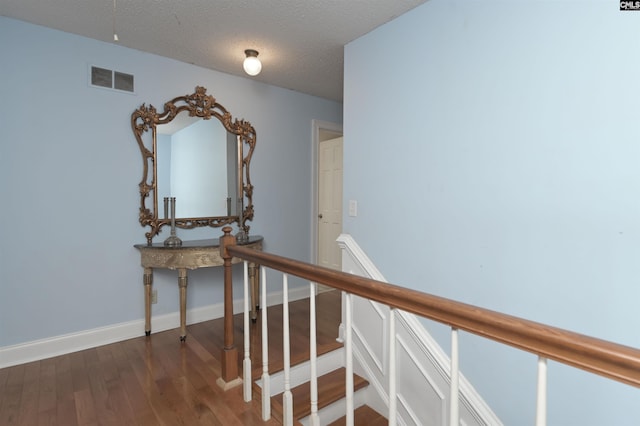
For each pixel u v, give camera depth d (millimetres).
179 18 2168
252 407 1754
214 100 3035
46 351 2330
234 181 3223
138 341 2602
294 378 2223
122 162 2625
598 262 1340
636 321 1254
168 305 2879
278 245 3561
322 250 4664
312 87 3518
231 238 1894
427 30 1931
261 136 3393
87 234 2496
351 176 2447
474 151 1725
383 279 2213
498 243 1643
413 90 2018
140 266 2725
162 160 2795
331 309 3350
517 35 1548
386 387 2141
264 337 1636
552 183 1457
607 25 1296
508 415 1608
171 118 2814
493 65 1638
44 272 2338
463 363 1775
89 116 2477
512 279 1596
